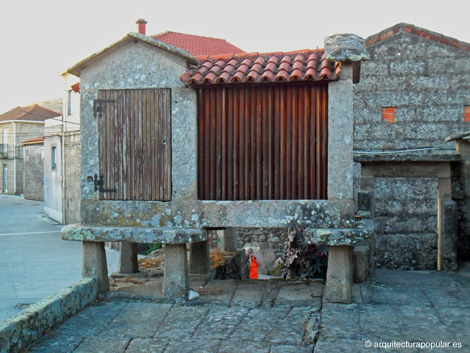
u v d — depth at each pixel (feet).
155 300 22.11
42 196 121.08
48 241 64.59
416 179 38.34
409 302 21.71
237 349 16.84
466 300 22.02
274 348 16.89
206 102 21.98
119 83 22.53
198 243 27.20
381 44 39.42
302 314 20.21
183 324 19.33
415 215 38.29
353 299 21.99
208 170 21.97
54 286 40.65
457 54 38.58
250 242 44.96
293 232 32.53
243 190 21.71
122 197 22.50
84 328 18.97
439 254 29.71
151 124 22.29
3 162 149.18
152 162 22.29
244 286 24.53
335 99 20.92
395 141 39.29
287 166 21.38
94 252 22.52
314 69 21.33
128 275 27.22
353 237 20.26
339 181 20.93
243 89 21.72
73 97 75.56
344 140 20.89
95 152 22.72
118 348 17.10
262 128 21.57
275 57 23.65
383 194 38.63
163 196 22.17
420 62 39.04
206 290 23.88
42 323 18.24
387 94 39.42
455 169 31.42
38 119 146.82
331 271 21.44
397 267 38.14
